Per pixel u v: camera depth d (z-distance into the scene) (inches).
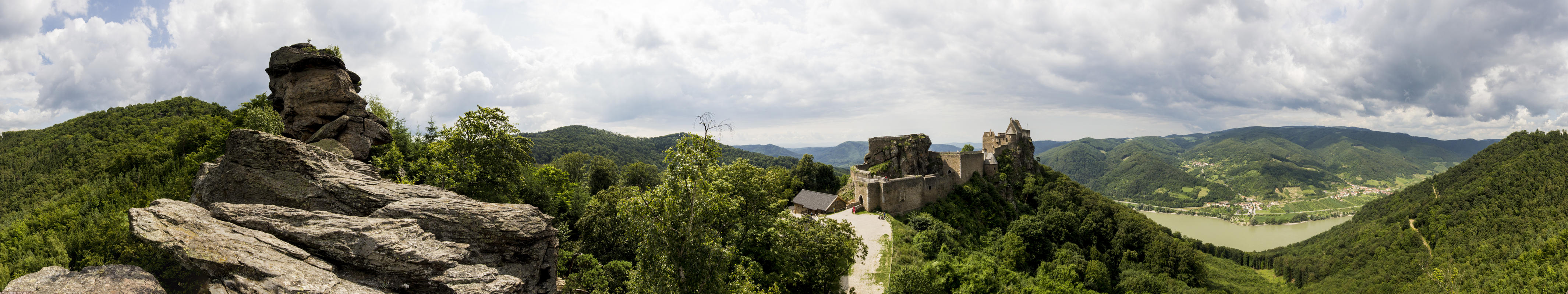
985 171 4005.9
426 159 1737.2
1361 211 6845.5
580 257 1760.6
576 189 2714.1
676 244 1096.2
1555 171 4347.9
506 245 949.2
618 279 1707.7
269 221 858.1
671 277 1071.6
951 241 2492.6
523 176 2036.2
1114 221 3686.0
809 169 3796.8
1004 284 2097.7
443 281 818.2
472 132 1670.8
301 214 879.7
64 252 1975.9
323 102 1504.7
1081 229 3346.5
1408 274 4111.7
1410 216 5300.2
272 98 1574.8
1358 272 4576.8
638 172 4042.8
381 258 815.1
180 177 2140.7
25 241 2144.4
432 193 1042.7
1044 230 3075.8
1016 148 4397.1
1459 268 3804.1
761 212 1903.3
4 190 3440.0
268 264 751.1
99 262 1811.0
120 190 2583.7
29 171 3590.1
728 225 1646.2
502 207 979.3
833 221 1744.6
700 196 1109.1
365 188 1007.6
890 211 2997.0
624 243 1843.0
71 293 657.6
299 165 1036.5
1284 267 4997.5
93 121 4345.5
